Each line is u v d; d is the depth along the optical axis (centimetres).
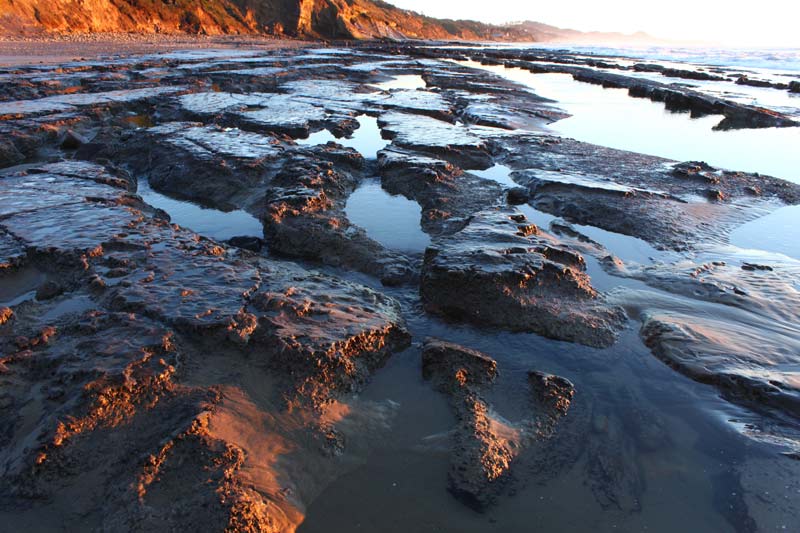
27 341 365
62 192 677
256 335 377
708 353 407
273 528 254
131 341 356
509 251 523
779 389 360
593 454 317
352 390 359
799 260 618
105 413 304
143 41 4384
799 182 974
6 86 1488
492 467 297
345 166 945
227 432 300
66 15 4234
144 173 947
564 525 269
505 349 426
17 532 251
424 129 1259
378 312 444
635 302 497
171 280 450
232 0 7194
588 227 723
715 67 3925
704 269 561
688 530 267
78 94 1513
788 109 1844
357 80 2484
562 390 366
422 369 388
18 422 304
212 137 1041
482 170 1018
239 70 2356
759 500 282
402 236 673
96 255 493
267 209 661
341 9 8406
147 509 257
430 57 4575
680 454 317
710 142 1337
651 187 868
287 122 1288
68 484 272
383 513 271
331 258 596
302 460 297
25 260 485
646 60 4812
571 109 1834
